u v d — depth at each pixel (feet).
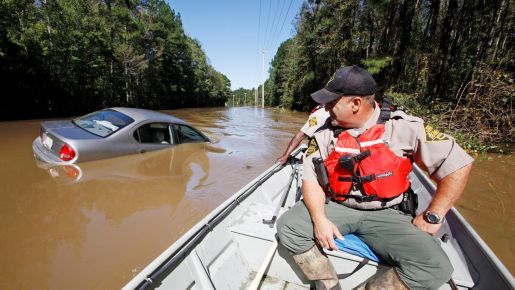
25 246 8.08
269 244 7.04
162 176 13.84
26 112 46.70
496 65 32.32
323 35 70.74
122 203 11.02
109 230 9.27
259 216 8.14
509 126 27.53
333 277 5.86
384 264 5.72
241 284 6.73
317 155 5.98
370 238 5.66
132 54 77.15
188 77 132.98
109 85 71.36
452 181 4.83
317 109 11.89
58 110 53.93
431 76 41.32
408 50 47.50
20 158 13.92
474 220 12.64
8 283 6.86
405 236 5.10
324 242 5.37
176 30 118.01
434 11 44.50
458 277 5.85
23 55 45.16
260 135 30.99
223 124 42.22
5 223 8.89
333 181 5.62
